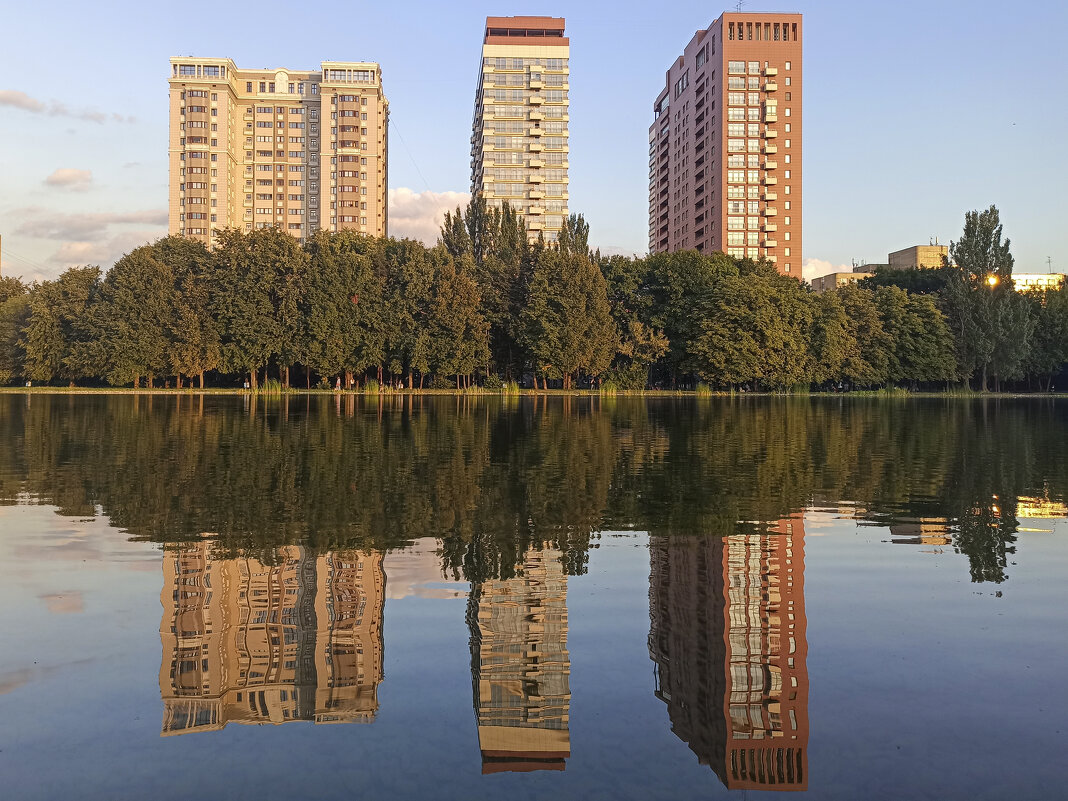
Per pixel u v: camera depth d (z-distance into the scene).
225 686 6.27
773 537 11.64
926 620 7.90
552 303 82.38
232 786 4.77
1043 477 18.27
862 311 90.88
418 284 79.69
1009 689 6.23
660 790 4.72
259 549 10.62
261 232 79.38
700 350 81.38
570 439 27.30
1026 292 106.00
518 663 6.75
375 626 7.65
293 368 86.88
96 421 34.88
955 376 95.69
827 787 4.77
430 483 16.59
